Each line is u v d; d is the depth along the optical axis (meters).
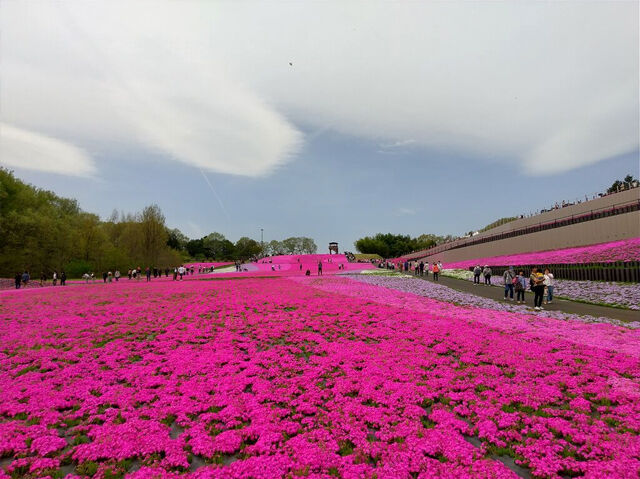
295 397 9.38
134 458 6.91
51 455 6.96
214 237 171.50
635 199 41.91
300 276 53.91
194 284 40.31
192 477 6.10
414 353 12.45
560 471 6.34
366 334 15.06
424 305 22.48
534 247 51.78
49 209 75.44
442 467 6.31
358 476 6.09
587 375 10.11
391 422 7.93
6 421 8.27
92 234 84.19
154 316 19.44
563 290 26.56
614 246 36.53
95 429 7.78
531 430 7.51
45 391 9.79
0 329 16.53
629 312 18.84
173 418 8.40
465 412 8.27
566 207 53.34
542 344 13.13
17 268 60.09
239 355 12.64
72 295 29.55
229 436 7.38
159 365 11.77
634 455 6.48
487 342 13.52
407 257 109.75
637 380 9.75
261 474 6.18
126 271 82.62
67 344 14.23
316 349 13.22
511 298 25.34
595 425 7.59
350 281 41.66
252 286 35.97
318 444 7.09
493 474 6.08
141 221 92.94
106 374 11.05
